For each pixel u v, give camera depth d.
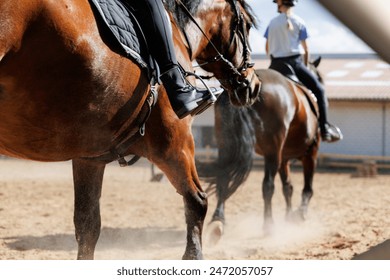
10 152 7.10
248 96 10.09
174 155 8.19
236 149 12.93
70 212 16.70
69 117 6.91
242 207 18.67
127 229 14.38
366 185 26.06
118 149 7.90
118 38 7.07
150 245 12.73
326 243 12.45
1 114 6.52
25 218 15.42
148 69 7.53
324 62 45.81
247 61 10.00
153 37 7.71
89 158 7.97
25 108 6.55
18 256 11.13
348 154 37.59
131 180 26.78
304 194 15.95
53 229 14.12
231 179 12.95
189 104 7.80
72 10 6.54
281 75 14.14
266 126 13.38
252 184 26.14
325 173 32.56
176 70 7.90
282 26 14.84
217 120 13.10
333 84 39.06
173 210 17.72
